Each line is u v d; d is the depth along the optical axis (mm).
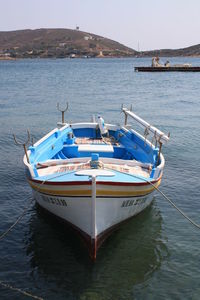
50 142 12766
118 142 14602
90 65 161000
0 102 38375
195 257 9055
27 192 12836
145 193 9586
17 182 13789
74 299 7574
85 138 15312
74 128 15711
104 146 13039
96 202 8375
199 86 59875
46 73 99062
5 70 117875
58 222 10203
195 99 42500
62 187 8539
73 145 13391
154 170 9906
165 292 7805
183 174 14859
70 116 29719
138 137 13461
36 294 7699
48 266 8586
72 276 8258
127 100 41312
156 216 11188
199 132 22969
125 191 8695
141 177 9375
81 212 8617
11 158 16953
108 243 9562
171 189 13258
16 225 10430
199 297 7664
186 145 19547
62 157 13164
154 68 102500
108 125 15773
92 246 8523
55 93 48094
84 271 8422
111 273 8383
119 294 7727
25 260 8797
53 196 9008
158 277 8289
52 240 9656
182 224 10711
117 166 10727
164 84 63938
